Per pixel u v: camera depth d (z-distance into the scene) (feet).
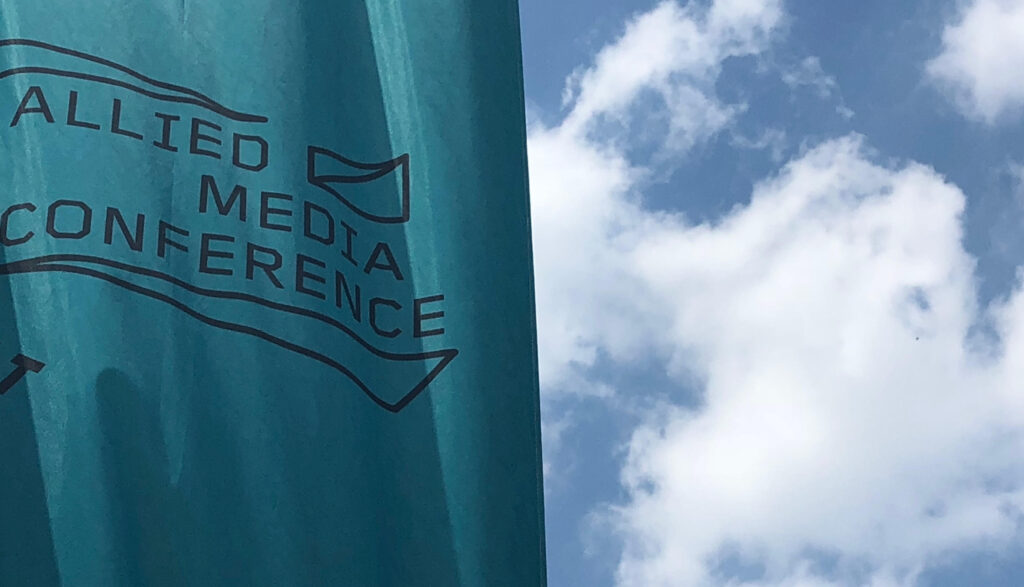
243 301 14.14
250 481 13.56
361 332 14.57
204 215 14.33
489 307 14.94
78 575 12.76
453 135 15.56
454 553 13.92
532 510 14.34
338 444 13.99
